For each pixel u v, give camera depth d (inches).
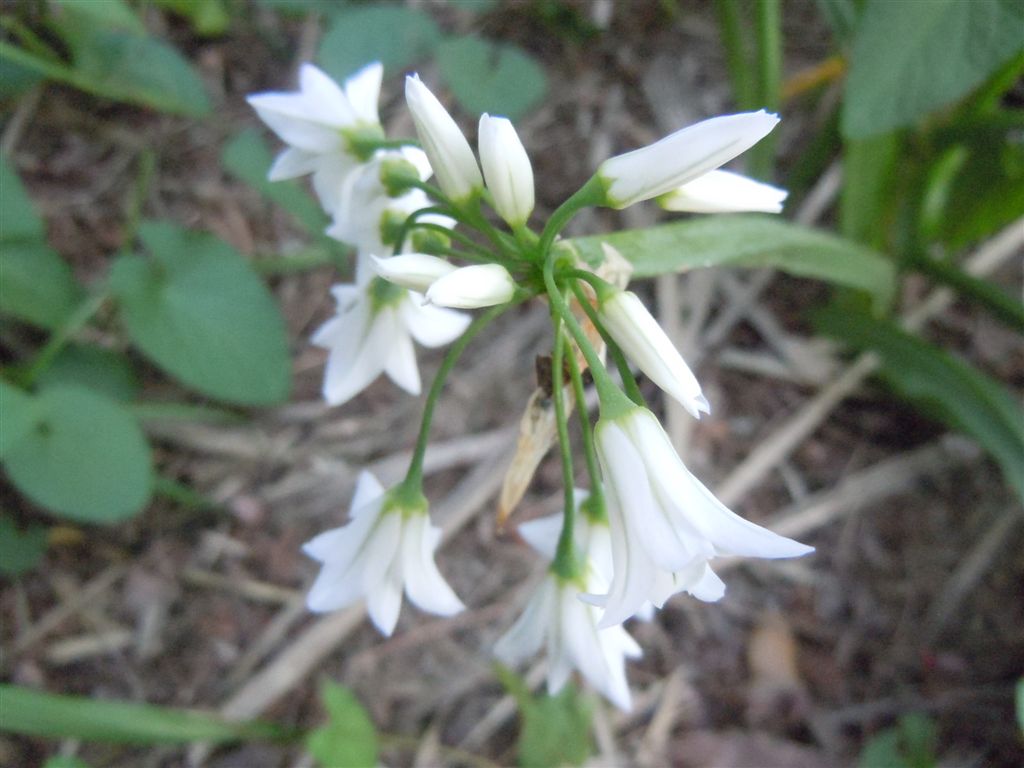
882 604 7.0
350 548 3.7
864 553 7.1
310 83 3.8
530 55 8.5
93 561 6.7
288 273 7.7
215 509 7.0
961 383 6.4
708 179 3.3
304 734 6.2
